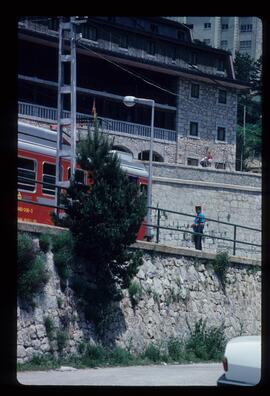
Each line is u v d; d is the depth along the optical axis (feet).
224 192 181.68
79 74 215.10
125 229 77.92
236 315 104.83
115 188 78.23
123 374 67.05
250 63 313.94
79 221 77.25
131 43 233.55
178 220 174.40
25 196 87.20
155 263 90.68
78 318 75.25
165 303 90.58
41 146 90.43
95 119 82.28
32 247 69.97
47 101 206.69
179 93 238.27
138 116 231.50
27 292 68.64
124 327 82.07
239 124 289.33
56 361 70.28
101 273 78.64
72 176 79.20
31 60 201.98
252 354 32.68
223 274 103.24
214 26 419.95
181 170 185.98
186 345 90.84
